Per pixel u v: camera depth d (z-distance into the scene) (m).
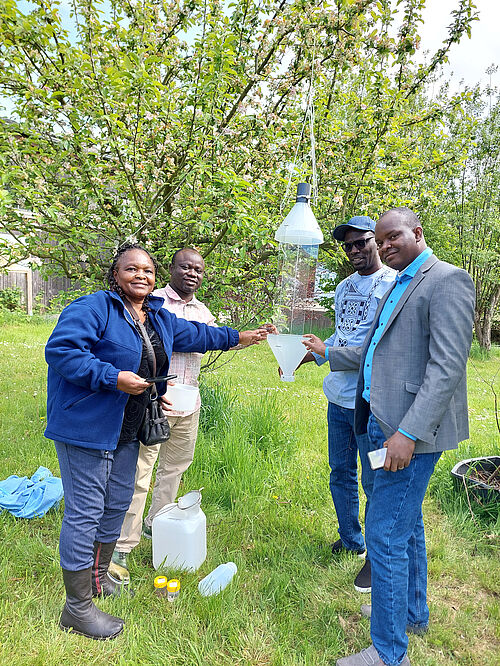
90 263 4.08
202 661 2.05
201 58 3.47
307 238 2.47
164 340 2.40
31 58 3.45
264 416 4.77
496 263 12.58
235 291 4.57
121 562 2.64
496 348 14.39
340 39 3.87
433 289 1.89
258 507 3.40
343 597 2.56
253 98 3.74
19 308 13.28
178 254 2.96
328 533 3.19
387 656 1.97
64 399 2.05
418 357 1.95
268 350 11.21
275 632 2.25
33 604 2.31
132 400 2.24
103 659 2.03
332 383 2.75
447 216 11.80
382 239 2.04
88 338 2.03
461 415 2.00
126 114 3.62
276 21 3.76
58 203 3.36
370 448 2.30
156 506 3.00
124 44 3.69
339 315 2.88
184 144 3.58
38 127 3.44
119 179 3.80
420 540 2.29
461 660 2.17
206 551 2.83
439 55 4.29
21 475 3.74
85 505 2.11
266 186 3.97
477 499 3.57
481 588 2.73
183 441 2.89
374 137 4.46
